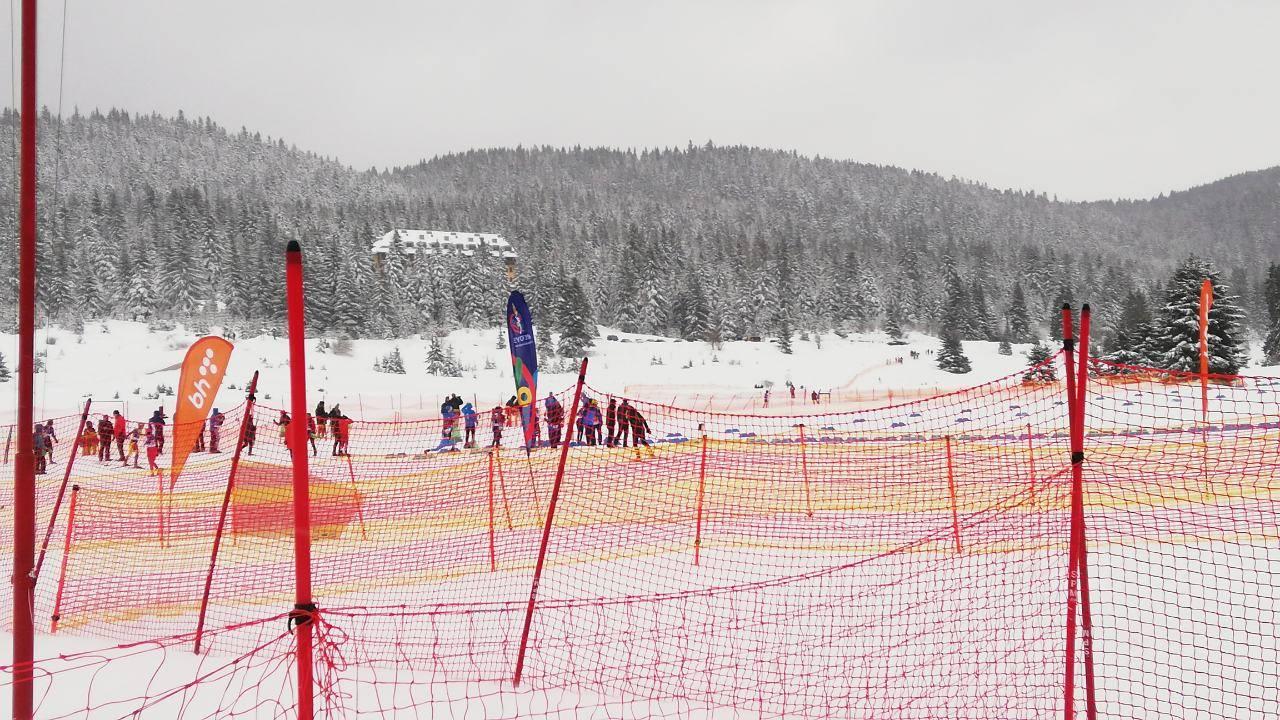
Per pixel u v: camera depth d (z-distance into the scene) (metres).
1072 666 4.38
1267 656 5.17
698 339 101.75
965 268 157.12
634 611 7.00
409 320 92.38
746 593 7.24
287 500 11.19
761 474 13.20
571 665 5.81
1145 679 5.01
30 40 5.02
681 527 10.47
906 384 70.19
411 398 54.28
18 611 5.16
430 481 14.50
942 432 15.29
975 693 4.94
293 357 4.05
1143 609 6.05
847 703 4.93
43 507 14.18
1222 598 6.20
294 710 5.19
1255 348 102.81
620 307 113.19
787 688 5.20
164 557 10.78
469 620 7.12
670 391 60.88
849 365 83.56
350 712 5.10
